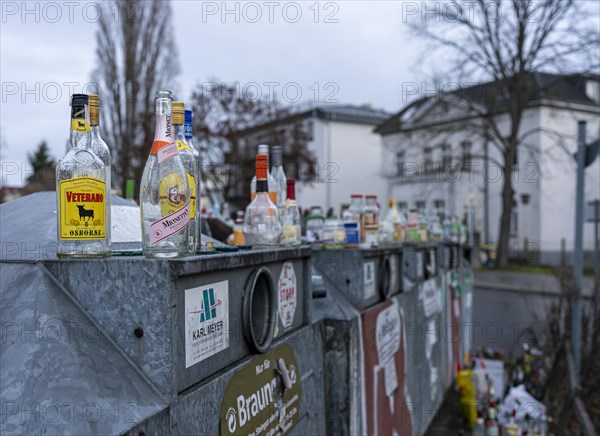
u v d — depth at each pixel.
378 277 2.82
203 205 5.48
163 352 1.10
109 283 1.14
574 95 23.75
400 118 28.41
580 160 5.15
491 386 4.88
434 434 3.90
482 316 10.41
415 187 25.88
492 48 18.53
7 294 1.15
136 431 0.97
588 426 3.70
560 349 5.33
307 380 1.93
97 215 1.22
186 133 1.68
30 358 0.99
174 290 1.12
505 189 19.58
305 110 31.64
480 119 23.50
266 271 1.60
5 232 1.54
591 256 17.02
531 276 16.98
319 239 2.86
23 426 0.89
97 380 1.01
